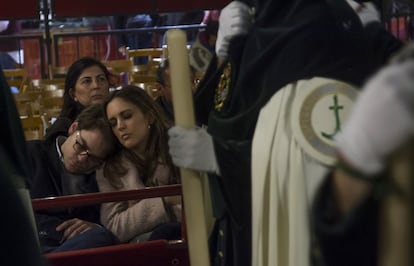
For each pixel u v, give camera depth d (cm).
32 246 235
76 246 461
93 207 498
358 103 188
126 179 482
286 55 333
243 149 342
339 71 329
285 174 330
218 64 386
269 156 333
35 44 1436
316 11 334
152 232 476
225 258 374
